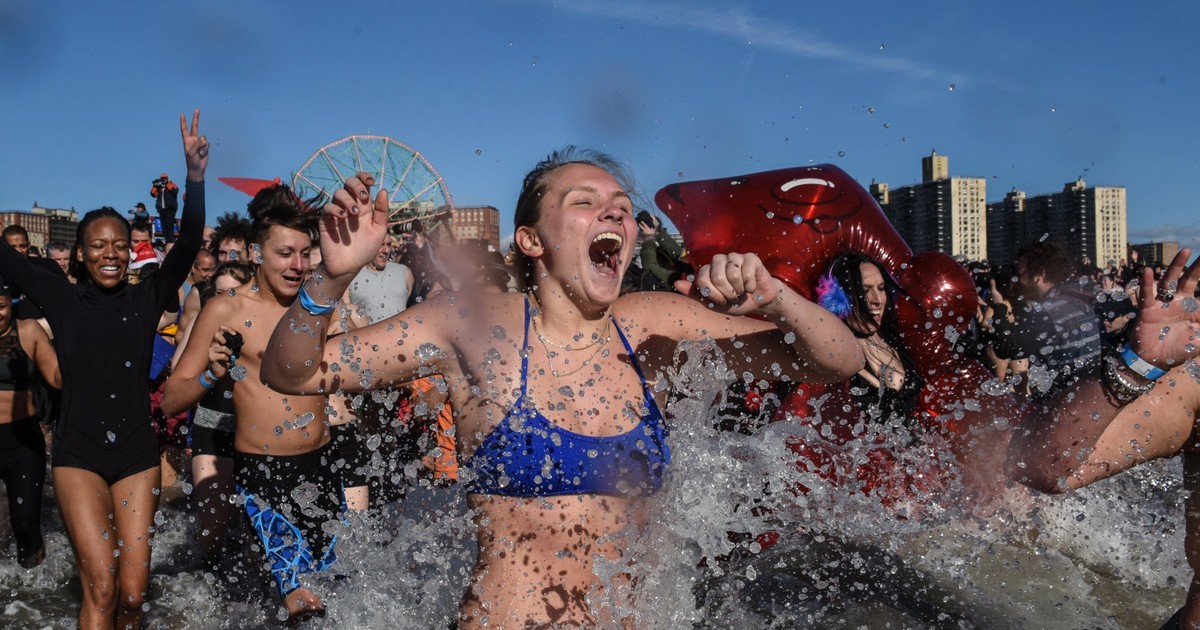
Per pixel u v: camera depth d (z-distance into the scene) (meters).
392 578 3.36
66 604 4.26
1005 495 3.85
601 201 2.47
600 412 2.49
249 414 4.05
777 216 4.54
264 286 4.17
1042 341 5.42
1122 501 3.82
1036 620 3.13
